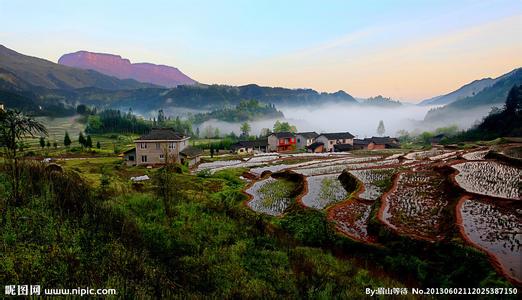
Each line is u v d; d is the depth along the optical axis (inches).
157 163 2623.0
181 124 7003.0
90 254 438.3
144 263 448.5
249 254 569.0
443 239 606.2
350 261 605.9
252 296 413.4
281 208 1072.2
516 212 750.5
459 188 954.7
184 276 449.4
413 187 1096.8
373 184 1282.0
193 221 685.9
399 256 601.0
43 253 413.1
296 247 656.4
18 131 607.5
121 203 734.5
